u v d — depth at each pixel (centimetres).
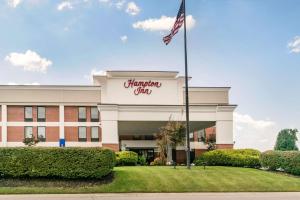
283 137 5203
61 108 6294
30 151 2958
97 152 2984
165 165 4381
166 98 5256
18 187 2841
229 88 6022
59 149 2975
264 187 2873
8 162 2938
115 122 4809
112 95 5219
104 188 2792
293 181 3066
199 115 4900
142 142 6400
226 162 4028
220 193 2703
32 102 6247
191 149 6625
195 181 2970
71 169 2950
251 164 3962
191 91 5959
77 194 2667
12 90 6247
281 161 3462
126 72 5225
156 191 2753
